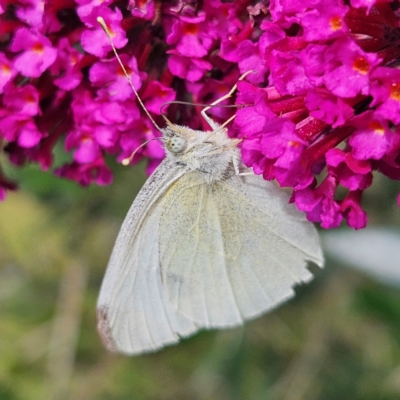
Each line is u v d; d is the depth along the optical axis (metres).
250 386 0.19
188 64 0.13
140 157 0.14
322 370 0.19
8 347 0.20
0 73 0.14
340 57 0.12
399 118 0.12
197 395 0.20
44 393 0.20
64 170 0.15
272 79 0.12
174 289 0.15
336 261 0.19
